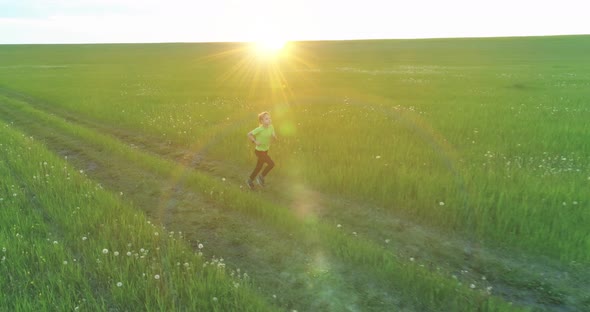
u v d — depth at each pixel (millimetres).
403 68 44312
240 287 4527
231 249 5789
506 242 5730
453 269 5203
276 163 9508
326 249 5637
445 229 6289
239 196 7477
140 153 10703
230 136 11984
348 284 4809
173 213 7102
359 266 5168
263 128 7844
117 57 68562
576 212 6133
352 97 21438
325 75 36469
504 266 5230
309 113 15914
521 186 7270
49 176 8273
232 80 32750
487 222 6062
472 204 6555
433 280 4672
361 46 91688
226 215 6957
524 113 15094
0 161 9391
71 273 4742
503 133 11766
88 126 15086
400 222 6594
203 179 8523
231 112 16484
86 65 52625
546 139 10781
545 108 16281
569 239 5531
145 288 4434
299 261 5383
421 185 7367
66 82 31188
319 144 10773
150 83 30719
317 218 6820
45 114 16797
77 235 5836
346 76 35188
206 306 4191
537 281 4898
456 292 4531
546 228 5809
